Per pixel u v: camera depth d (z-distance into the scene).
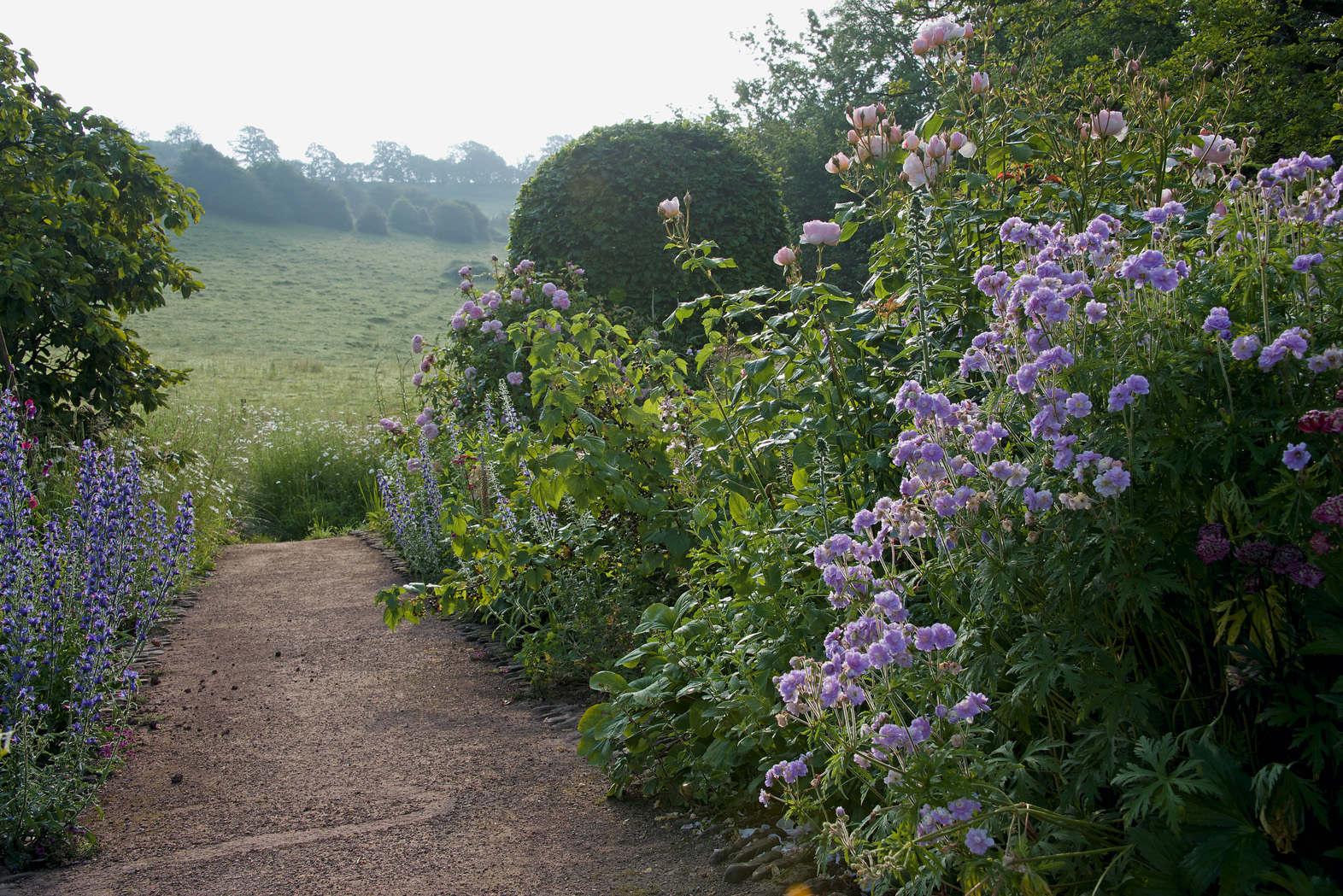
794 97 26.12
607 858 2.48
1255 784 1.62
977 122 3.63
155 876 2.48
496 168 132.38
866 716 2.07
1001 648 2.08
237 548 8.70
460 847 2.60
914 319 3.33
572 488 4.14
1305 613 1.69
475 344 7.35
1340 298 1.96
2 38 7.66
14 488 3.53
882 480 3.09
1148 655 2.09
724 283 9.12
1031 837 1.87
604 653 4.04
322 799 2.98
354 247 73.44
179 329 39.44
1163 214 2.37
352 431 12.59
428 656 4.70
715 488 3.92
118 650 4.73
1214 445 1.90
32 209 7.24
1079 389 1.98
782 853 2.38
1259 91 9.48
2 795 2.67
